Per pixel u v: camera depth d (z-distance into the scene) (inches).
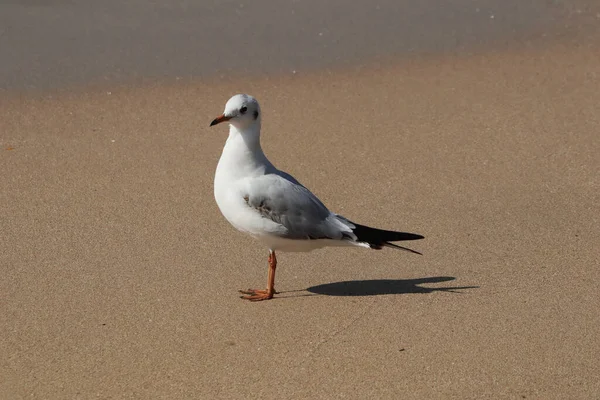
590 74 725.9
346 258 465.1
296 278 446.0
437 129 624.4
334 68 735.1
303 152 588.4
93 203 518.6
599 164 570.6
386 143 601.9
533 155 584.1
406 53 765.9
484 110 656.4
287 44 775.1
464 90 693.3
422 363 373.1
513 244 474.9
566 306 415.5
